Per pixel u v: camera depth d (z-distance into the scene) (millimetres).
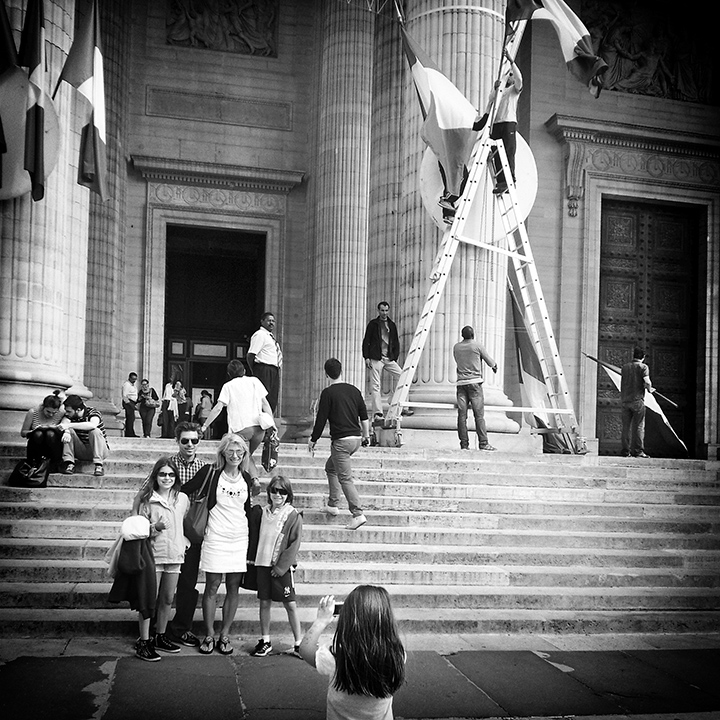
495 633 7422
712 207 23016
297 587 7734
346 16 21094
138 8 22188
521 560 8672
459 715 5336
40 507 8461
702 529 9906
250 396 9312
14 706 5082
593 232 21953
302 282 22938
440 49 13734
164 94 22156
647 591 8383
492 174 13367
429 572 8102
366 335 14922
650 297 22984
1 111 10586
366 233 20984
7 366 10906
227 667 6062
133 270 21766
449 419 13211
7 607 7000
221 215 22406
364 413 8727
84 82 10891
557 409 12789
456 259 13422
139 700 5289
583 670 6445
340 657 3262
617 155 22219
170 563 6289
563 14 11992
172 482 6309
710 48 23375
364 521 8703
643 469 11539
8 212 11047
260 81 22875
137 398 20094
